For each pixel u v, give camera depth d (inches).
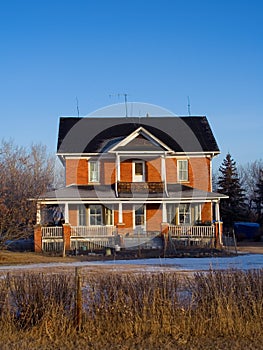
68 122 1707.7
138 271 820.0
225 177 2192.4
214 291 442.0
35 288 440.8
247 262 1006.4
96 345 402.3
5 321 428.8
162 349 393.4
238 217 2105.1
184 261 1049.5
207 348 396.5
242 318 435.2
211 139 1640.0
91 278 471.8
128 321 423.8
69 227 1349.7
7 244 1263.5
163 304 431.8
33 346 401.7
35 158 2091.5
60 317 426.6
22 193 1199.6
